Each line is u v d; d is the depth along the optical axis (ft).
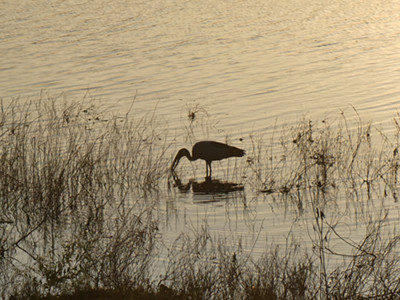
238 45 169.58
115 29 191.01
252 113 110.93
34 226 72.38
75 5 232.53
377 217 71.41
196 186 82.84
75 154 86.74
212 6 227.81
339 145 92.58
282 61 151.64
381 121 104.22
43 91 126.82
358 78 134.00
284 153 91.71
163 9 222.48
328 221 71.00
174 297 50.08
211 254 61.57
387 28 190.08
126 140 97.30
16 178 80.79
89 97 122.31
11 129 93.35
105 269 54.13
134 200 78.89
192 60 153.48
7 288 54.70
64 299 50.70
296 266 55.62
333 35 181.16
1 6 232.53
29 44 172.45
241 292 51.34
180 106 115.96
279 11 218.59
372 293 50.93
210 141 86.63
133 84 132.26
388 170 84.12
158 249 63.10
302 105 115.24
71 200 77.71
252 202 77.20
